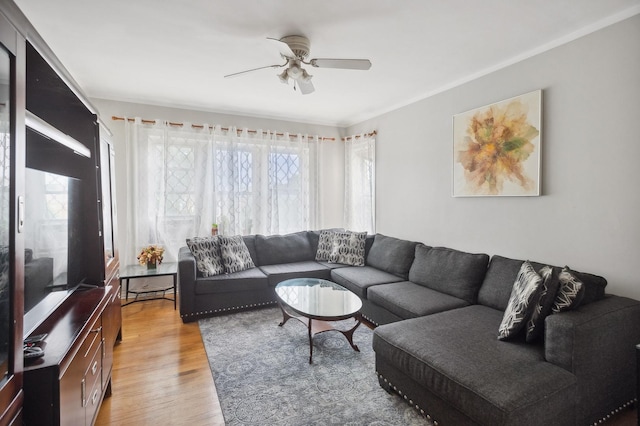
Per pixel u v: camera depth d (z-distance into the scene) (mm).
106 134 2451
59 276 1815
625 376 1835
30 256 1470
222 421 1865
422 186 3854
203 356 2609
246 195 4547
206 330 3113
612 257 2211
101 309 1869
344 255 4168
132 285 4141
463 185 3279
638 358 1519
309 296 2906
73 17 2168
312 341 2666
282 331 3090
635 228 2098
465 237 3307
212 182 4324
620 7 2064
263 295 3688
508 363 1679
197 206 4246
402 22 2232
